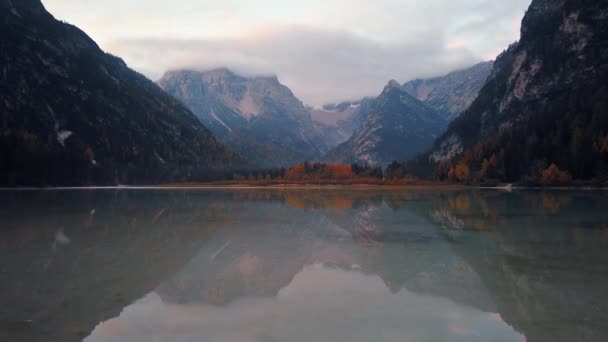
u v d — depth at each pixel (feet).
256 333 37.83
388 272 61.87
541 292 50.39
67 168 427.33
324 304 46.47
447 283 55.31
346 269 63.67
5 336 36.06
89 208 165.58
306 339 36.55
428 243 87.25
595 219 127.13
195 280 56.54
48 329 37.91
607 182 341.41
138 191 364.17
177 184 581.12
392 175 582.76
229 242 88.22
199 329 38.78
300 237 95.81
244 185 565.12
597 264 65.72
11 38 636.07
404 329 39.01
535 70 636.89
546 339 36.32
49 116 552.41
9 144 357.41
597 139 371.56
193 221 126.41
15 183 353.31
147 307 44.70
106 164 550.77
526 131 469.16
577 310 43.80
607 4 574.56
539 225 114.11
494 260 69.51
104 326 39.09
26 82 567.18
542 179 369.71
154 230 105.29
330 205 193.57
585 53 563.89
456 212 153.89
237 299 48.06
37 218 127.95
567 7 628.28
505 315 42.57
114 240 88.43
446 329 38.99
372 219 132.05
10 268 61.00
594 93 472.44
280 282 55.98
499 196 259.19
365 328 39.24
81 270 60.54
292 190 407.03
